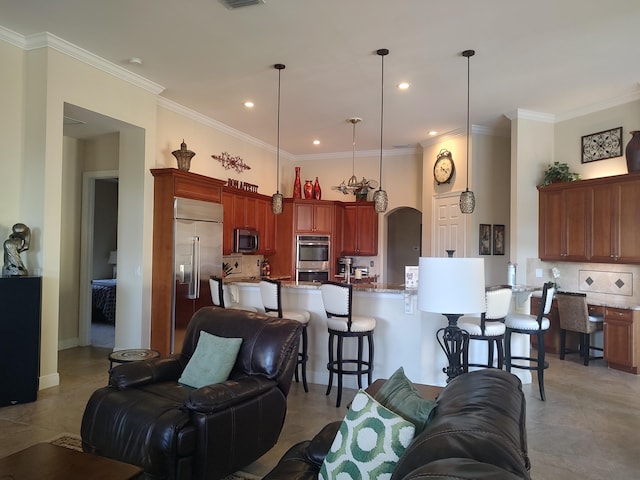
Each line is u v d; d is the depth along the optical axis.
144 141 5.27
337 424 2.19
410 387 1.90
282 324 3.12
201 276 5.65
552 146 6.32
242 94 5.59
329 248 8.37
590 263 5.88
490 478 0.90
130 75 4.96
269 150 8.38
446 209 7.36
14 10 3.70
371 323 4.21
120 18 3.80
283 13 3.67
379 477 1.56
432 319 4.49
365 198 8.67
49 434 3.25
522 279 6.10
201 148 6.54
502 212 7.01
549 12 3.60
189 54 4.48
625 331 5.19
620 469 2.91
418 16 3.68
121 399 2.64
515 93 5.45
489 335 4.11
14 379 3.81
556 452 3.15
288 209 8.24
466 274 2.48
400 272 10.69
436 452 1.13
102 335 6.76
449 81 5.09
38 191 4.22
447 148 7.34
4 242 4.11
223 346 3.04
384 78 5.02
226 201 6.69
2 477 1.83
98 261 8.23
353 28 3.90
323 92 5.50
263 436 2.78
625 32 3.93
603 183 5.47
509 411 1.45
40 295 3.99
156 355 3.49
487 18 3.70
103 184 8.32
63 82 4.33
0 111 4.10
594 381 4.85
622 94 5.45
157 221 5.35
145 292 5.27
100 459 2.00
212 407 2.40
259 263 8.04
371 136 7.56
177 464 2.31
